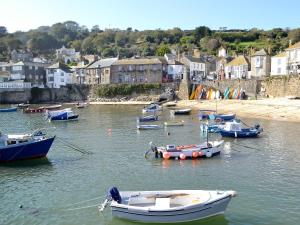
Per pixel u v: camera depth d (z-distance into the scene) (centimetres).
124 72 12562
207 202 2152
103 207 2314
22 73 13275
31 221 2273
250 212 2322
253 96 10006
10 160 3666
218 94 10606
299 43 10506
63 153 4075
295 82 9144
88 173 3256
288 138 4744
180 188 2797
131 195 2295
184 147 3819
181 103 10125
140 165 3497
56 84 13712
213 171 3244
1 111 9331
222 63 13512
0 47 19162
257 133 4875
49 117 7375
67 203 2544
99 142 4734
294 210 2341
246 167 3362
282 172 3178
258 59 11512
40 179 3109
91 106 10569
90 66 13350
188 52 16075
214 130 5216
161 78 12362
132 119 7238
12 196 2708
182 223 2156
